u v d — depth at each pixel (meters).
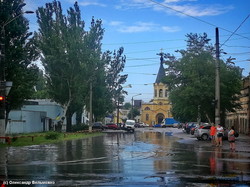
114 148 24.77
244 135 48.22
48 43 42.06
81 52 42.59
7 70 31.09
